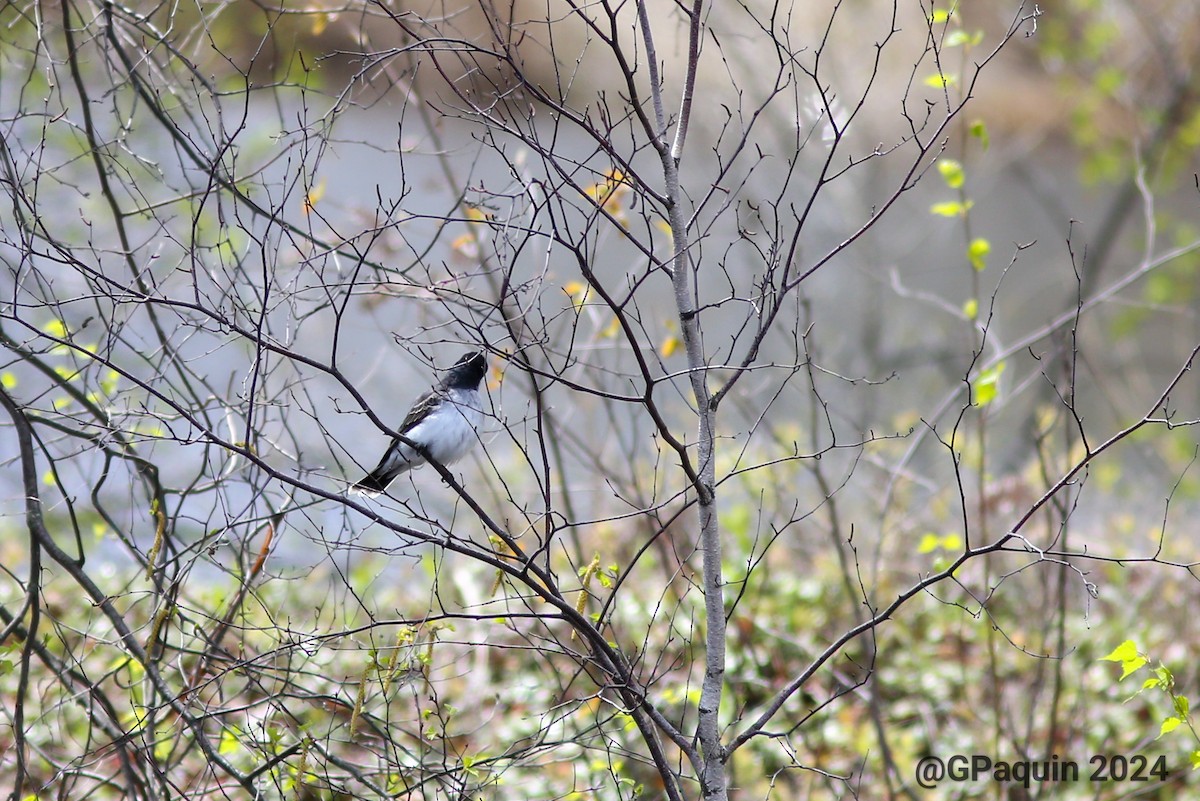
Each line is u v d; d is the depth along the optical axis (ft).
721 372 51.93
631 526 48.96
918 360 77.61
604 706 38.63
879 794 38.86
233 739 30.71
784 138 73.46
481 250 35.94
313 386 57.31
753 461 53.11
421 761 29.37
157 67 34.45
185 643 35.58
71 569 29.60
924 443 64.54
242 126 25.36
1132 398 72.02
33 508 29.91
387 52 27.07
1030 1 79.87
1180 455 64.85
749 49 72.64
